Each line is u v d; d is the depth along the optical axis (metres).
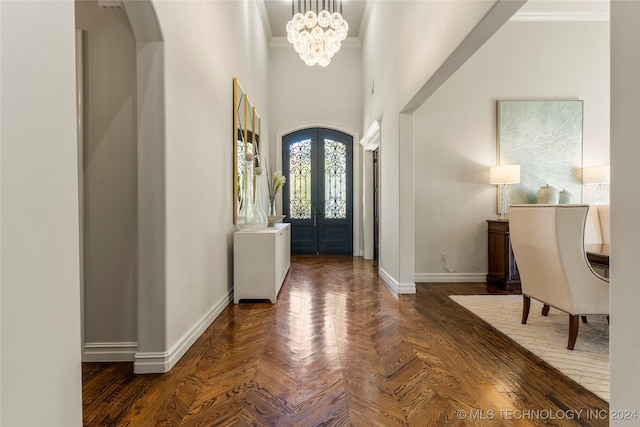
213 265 3.08
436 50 2.78
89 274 2.20
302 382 1.93
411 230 4.02
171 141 2.16
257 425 1.54
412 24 3.47
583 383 1.91
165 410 1.65
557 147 4.59
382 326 2.88
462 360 2.21
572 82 4.62
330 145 7.26
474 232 4.62
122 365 2.15
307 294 4.00
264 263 3.61
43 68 0.97
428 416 1.60
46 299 0.98
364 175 6.84
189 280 2.48
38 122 0.95
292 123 7.21
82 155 2.19
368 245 6.77
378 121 5.24
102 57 2.19
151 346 2.05
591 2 4.35
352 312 3.28
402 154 4.03
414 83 3.40
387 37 4.66
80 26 2.18
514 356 2.28
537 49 4.62
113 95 2.19
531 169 4.59
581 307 2.31
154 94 2.04
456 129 4.64
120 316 2.22
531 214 2.55
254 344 2.49
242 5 4.39
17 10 0.89
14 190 0.88
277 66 7.20
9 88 0.86
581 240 2.28
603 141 4.62
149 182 2.05
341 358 2.25
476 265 4.62
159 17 1.97
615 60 1.07
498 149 4.60
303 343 2.51
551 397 1.76
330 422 1.56
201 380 1.96
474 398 1.76
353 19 6.56
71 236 1.08
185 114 2.40
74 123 1.10
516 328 2.81
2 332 0.84
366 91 6.53
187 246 2.44
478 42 2.28
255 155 5.32
